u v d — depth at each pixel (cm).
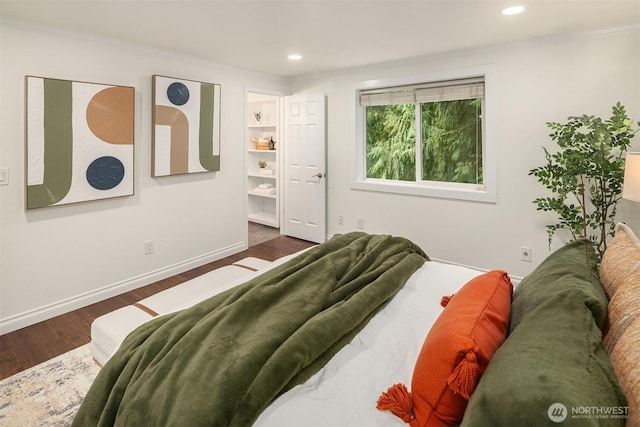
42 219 284
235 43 329
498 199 354
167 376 114
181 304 191
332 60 396
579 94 306
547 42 315
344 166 465
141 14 257
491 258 364
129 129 325
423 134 417
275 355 115
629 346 79
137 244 350
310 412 105
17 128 265
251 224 623
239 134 446
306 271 174
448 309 118
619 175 266
